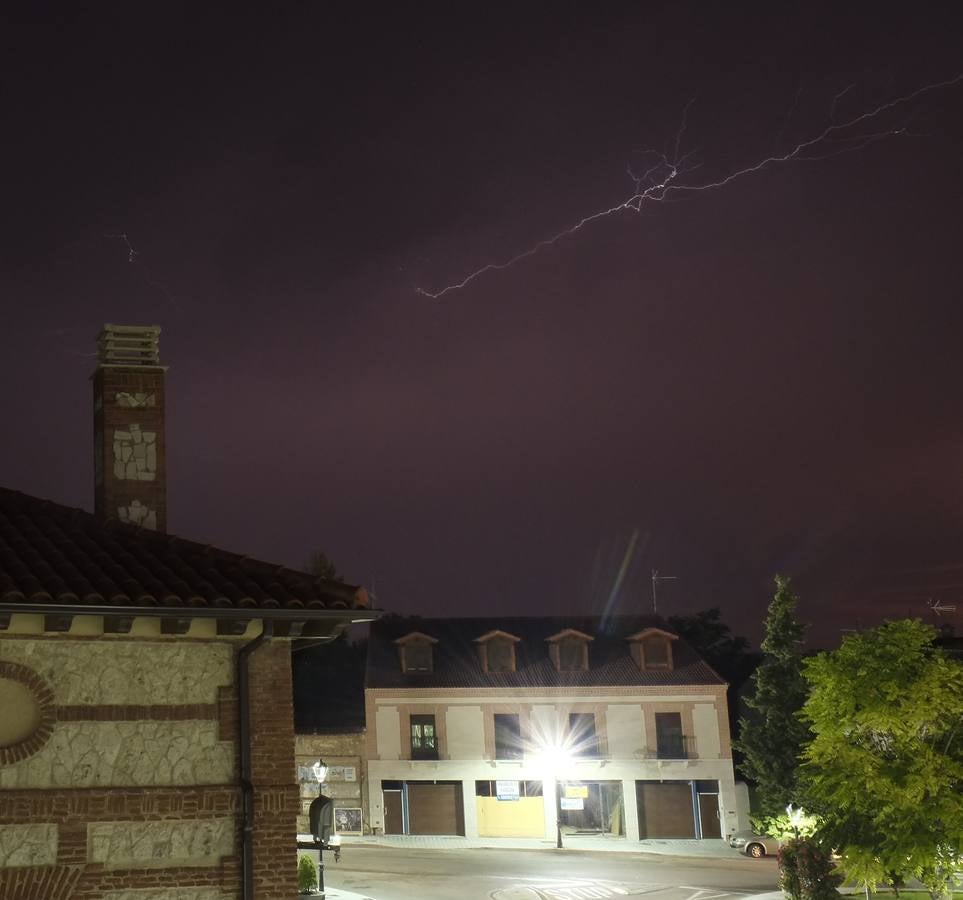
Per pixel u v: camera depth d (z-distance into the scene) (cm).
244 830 1370
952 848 3044
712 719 6028
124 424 1717
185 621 1362
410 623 6378
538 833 5841
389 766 5841
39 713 1338
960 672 3078
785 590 5647
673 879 4438
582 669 6150
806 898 3609
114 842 1330
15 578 1312
